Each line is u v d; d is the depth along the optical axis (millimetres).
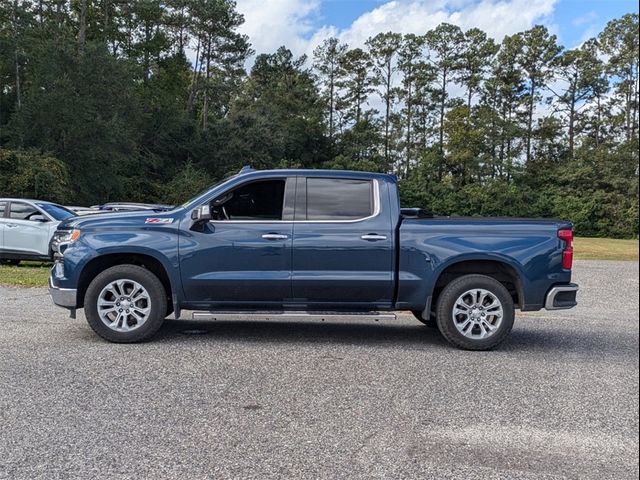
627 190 58688
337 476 3375
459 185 65312
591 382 5387
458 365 5879
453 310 6496
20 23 46531
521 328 8117
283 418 4262
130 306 6480
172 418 4215
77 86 39750
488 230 6527
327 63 77438
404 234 6484
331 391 4914
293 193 6609
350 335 7289
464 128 65500
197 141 60156
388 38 74500
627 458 3727
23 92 45438
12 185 32375
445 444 3881
